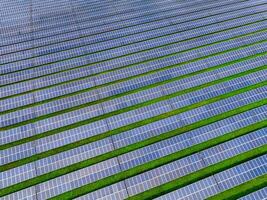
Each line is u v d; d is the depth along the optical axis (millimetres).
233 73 46094
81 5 63938
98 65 48281
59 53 51125
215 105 41000
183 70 46938
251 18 59094
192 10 62031
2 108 42062
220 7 62875
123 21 59000
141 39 54188
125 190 32469
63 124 39688
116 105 41750
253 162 34156
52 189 32844
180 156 35938
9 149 36625
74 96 43062
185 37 54469
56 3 64625
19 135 38406
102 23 58469
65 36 55125
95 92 43625
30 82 45562
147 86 44656
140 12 61531
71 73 46969
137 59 49469
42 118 40812
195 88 44125
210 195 31938
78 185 33281
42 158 36062
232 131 38031
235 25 57281
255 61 47938
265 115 39469
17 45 53250
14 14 61469
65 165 35250
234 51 50125
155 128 38531
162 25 57719
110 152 36531
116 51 51312
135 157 35500
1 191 33156
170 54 50750
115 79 46062
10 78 46594
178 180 33500
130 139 37500
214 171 34312
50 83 45625
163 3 64312
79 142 37750
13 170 34531
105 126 39125
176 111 40906
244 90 43438
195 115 39906
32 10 62625
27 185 33750
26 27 57594
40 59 50000
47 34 55719
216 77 45469
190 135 37406
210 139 37312
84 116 40562
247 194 32031
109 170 34500
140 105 41938
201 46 52344
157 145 36531
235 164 34844
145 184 33000
